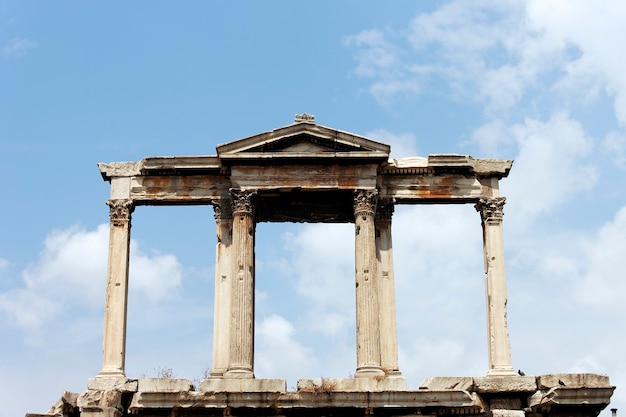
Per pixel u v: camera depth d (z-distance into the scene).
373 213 47.22
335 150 47.56
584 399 43.50
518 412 44.31
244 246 46.47
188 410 43.84
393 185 48.78
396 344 46.78
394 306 47.38
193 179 48.59
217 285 47.19
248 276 46.19
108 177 48.72
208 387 44.06
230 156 47.09
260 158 47.16
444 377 45.03
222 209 48.09
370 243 46.62
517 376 45.28
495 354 46.25
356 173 47.56
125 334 46.88
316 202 51.31
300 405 43.59
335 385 44.47
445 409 44.00
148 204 48.78
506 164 48.91
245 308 45.62
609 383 43.88
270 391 43.62
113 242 47.59
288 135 47.31
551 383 44.28
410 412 43.84
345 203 51.53
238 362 44.81
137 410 44.03
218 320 46.62
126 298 47.16
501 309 46.84
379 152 47.16
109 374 45.19
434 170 48.78
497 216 48.41
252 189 47.22
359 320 45.59
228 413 43.78
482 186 48.88
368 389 44.25
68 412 44.44
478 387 44.84
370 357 45.06
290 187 47.28
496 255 47.75
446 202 49.00
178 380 44.66
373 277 46.22
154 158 48.12
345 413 43.84
